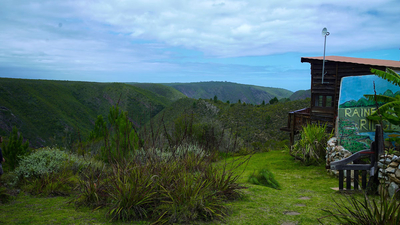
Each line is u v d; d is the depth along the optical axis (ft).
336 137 28.81
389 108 21.09
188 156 18.63
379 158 16.99
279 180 23.80
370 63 29.12
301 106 178.91
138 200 12.39
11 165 29.27
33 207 14.19
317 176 25.18
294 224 11.28
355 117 26.43
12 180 20.24
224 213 12.47
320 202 15.23
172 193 12.82
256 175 22.21
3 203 15.28
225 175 16.34
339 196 16.81
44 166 20.74
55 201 15.62
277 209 13.66
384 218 9.08
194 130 38.83
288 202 15.21
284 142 61.11
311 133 31.60
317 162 30.68
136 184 12.37
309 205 14.52
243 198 16.07
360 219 9.61
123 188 12.37
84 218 11.98
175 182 13.44
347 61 31.89
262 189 18.90
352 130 26.32
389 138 22.03
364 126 25.76
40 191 17.83
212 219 11.87
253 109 196.65
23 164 20.74
